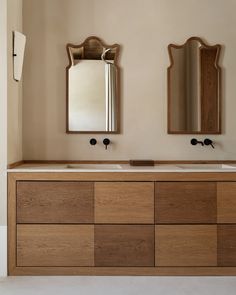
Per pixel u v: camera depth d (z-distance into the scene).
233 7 2.89
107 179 2.39
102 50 2.88
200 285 2.25
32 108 2.88
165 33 2.89
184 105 2.89
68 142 2.89
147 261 2.39
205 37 2.89
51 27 2.87
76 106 2.88
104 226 2.39
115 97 2.88
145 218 2.39
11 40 2.52
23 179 2.39
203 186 2.39
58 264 2.40
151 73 2.90
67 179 2.39
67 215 2.39
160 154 2.91
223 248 2.39
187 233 2.39
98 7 2.88
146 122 2.90
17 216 2.40
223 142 2.91
